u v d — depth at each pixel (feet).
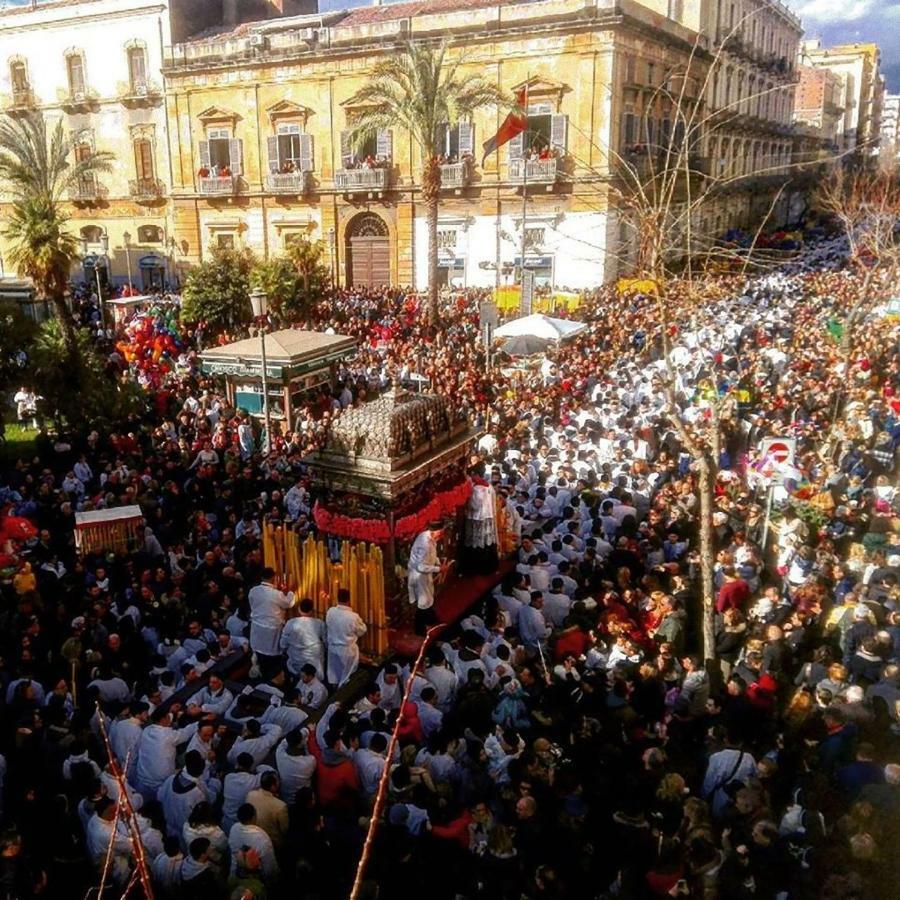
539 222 130.21
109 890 24.76
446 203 136.87
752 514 46.44
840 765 27.30
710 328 88.89
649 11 128.36
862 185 135.33
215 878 24.20
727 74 170.19
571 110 124.67
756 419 61.41
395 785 27.12
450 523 43.93
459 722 30.58
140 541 47.60
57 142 103.09
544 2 123.13
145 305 125.59
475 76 107.55
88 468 59.11
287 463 59.36
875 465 55.21
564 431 60.70
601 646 35.65
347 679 36.27
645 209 45.29
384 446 38.73
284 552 40.40
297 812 26.00
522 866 24.30
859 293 90.17
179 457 60.59
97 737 30.27
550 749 27.81
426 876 24.71
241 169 151.43
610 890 23.09
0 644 37.42
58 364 68.13
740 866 22.59
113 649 35.17
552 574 41.83
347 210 144.97
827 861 22.68
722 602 38.83
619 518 46.83
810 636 36.32
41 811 26.40
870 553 41.88
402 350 90.38
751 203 198.70
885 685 30.66
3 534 46.78
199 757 27.48
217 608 40.16
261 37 142.31
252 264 110.63
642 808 25.43
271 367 72.69
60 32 162.50
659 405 65.98
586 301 112.78
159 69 153.48
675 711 32.07
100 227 169.99
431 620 40.24
